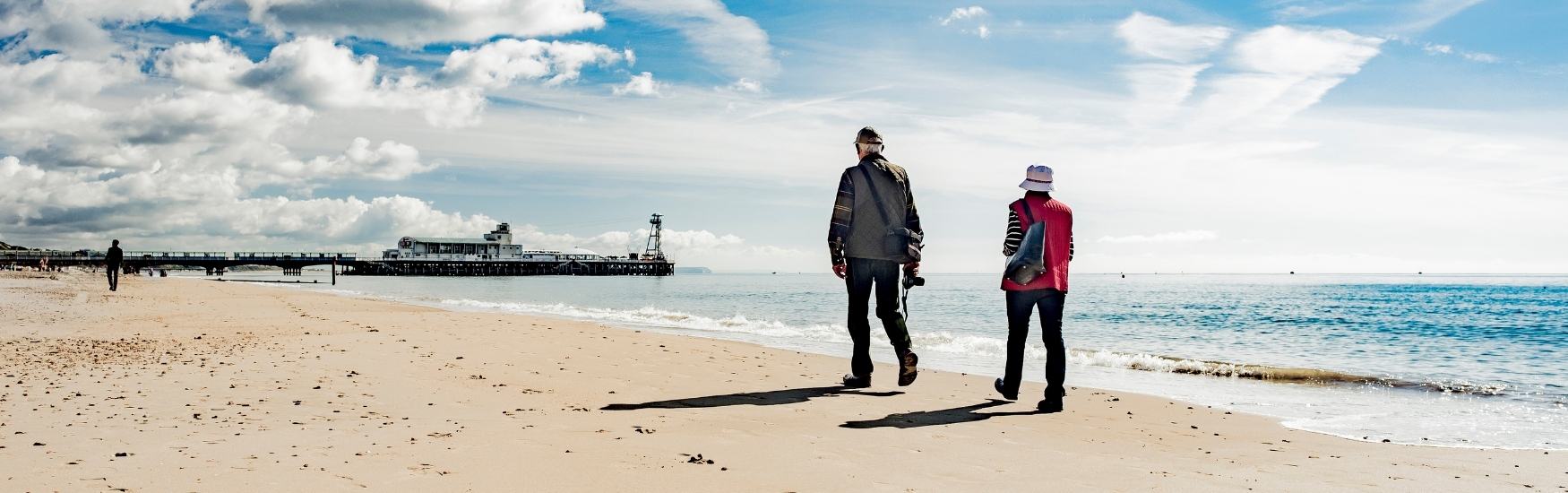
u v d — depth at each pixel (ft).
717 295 201.87
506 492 11.88
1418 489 13.30
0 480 11.64
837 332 55.72
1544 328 81.66
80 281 142.51
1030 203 22.03
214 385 22.43
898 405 21.62
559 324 50.52
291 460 13.47
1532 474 14.52
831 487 12.64
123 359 28.48
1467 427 20.85
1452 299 182.70
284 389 22.02
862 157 24.45
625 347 36.04
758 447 15.55
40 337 36.73
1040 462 14.89
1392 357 50.37
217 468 12.78
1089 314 113.91
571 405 20.56
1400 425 21.08
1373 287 345.92
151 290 102.32
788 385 25.12
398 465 13.30
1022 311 22.08
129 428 16.11
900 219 24.26
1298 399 26.23
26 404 18.83
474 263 465.47
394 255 457.27
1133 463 15.07
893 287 24.40
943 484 13.01
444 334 40.19
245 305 71.92
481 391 22.54
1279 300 173.99
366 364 27.76
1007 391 22.93
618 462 13.96
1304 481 13.74
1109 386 29.32
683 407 20.54
